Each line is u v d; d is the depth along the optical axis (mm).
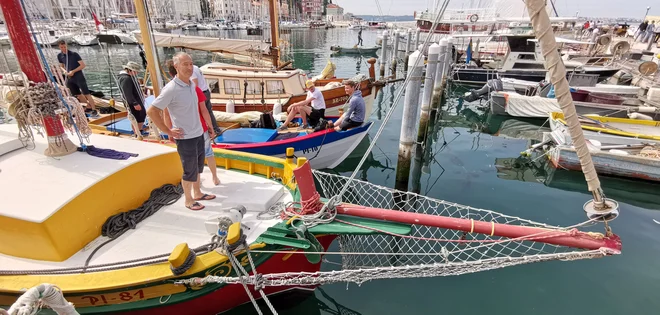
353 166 8773
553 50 2443
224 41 12695
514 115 13750
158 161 4062
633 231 5926
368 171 8508
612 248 2873
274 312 2965
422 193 7293
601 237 2947
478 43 22125
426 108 9711
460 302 4316
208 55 27734
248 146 6391
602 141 9086
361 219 3436
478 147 10398
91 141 4160
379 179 8078
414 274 3307
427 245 5395
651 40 23516
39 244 3021
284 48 21578
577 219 6281
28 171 3414
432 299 4371
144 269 2982
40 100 3354
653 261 5105
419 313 4152
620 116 12016
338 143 7395
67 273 2928
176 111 3486
